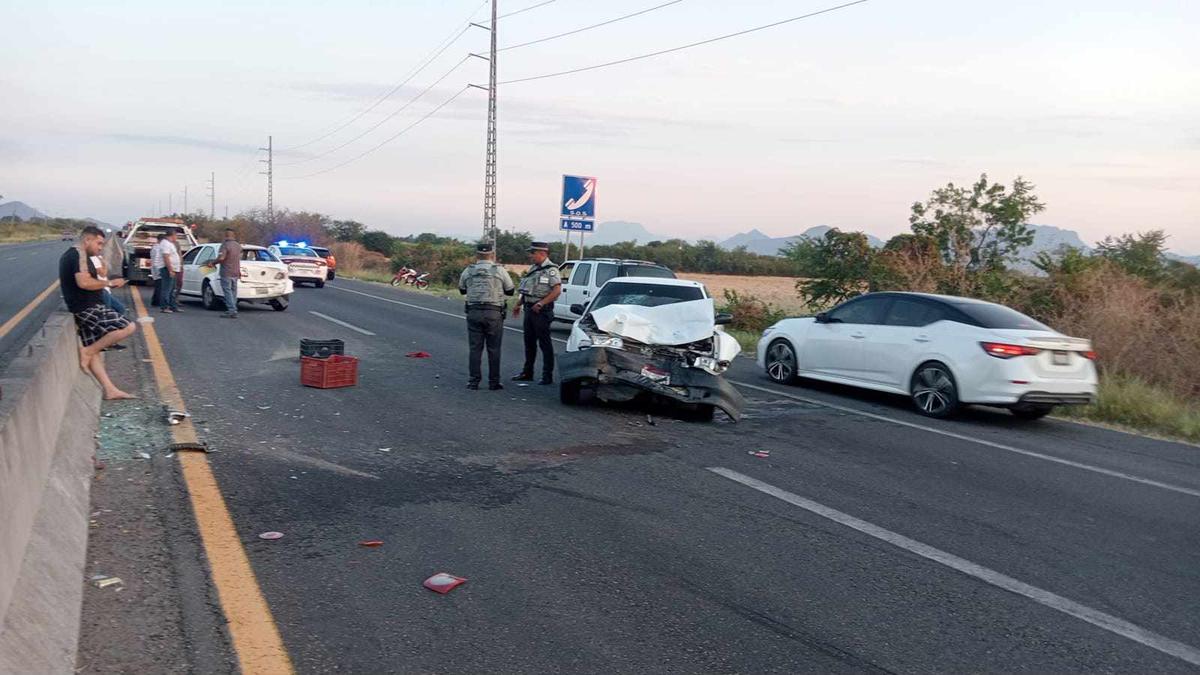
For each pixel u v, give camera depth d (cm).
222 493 622
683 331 1029
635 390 981
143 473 657
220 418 865
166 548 512
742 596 488
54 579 413
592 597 476
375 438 821
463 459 760
